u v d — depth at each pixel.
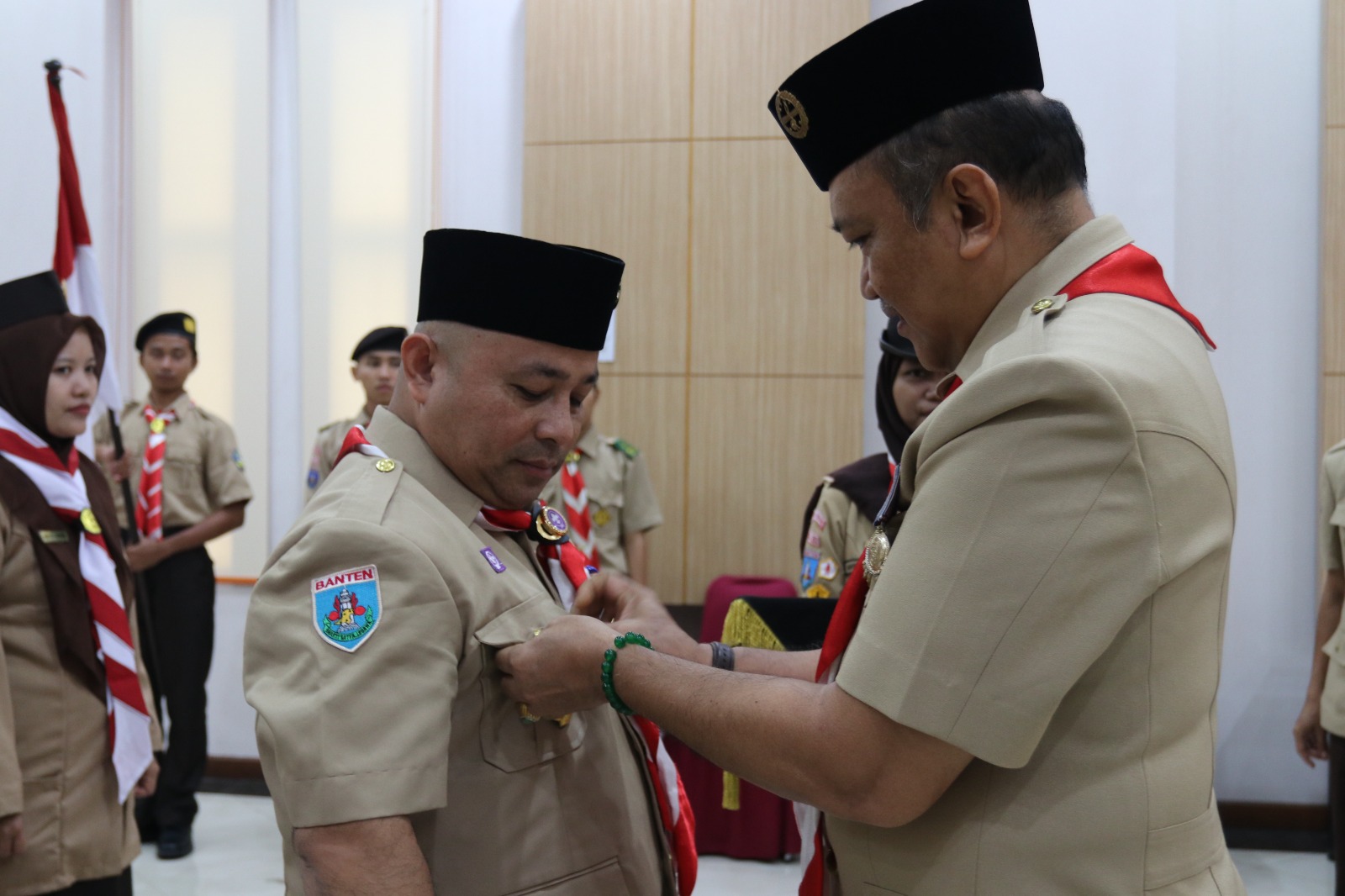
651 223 4.05
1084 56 3.84
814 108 0.92
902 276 0.92
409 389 1.10
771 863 3.42
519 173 4.24
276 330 4.40
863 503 2.56
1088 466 0.75
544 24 4.09
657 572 4.04
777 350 4.00
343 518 0.98
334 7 4.35
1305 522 3.85
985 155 0.88
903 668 0.77
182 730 3.57
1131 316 0.85
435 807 0.90
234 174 4.40
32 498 2.03
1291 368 3.85
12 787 1.84
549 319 1.03
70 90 4.32
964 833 0.84
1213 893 0.84
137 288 4.46
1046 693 0.75
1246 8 3.85
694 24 4.03
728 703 0.87
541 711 1.00
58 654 2.02
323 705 0.89
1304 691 3.83
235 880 3.32
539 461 1.08
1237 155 3.86
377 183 4.35
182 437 3.86
